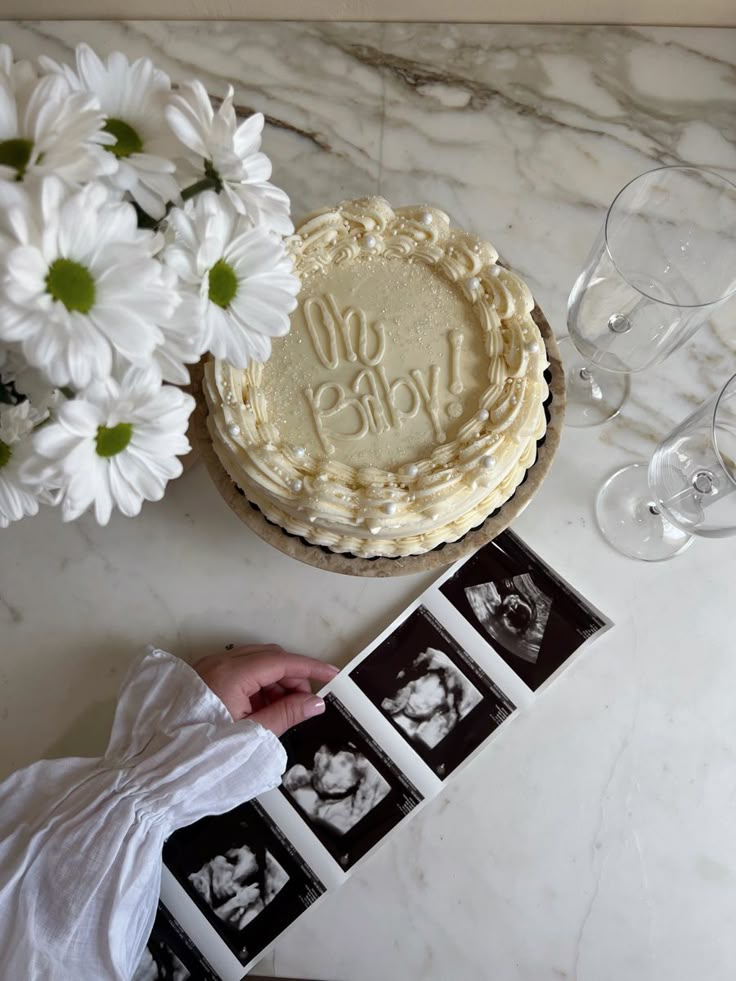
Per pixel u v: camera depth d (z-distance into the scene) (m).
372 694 0.86
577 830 0.85
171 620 0.89
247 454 0.74
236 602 0.89
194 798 0.76
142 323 0.43
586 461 0.92
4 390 0.49
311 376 0.78
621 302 0.77
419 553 0.78
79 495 0.46
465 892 0.84
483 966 0.83
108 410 0.45
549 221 0.96
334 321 0.79
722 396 0.75
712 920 0.83
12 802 0.78
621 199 0.79
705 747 0.85
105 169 0.43
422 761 0.85
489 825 0.85
